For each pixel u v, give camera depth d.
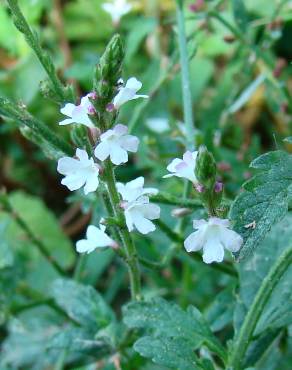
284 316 0.07
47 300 0.10
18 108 0.06
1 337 0.11
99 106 0.06
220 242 0.05
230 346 0.06
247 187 0.05
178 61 0.09
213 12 0.10
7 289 0.10
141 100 0.11
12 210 0.09
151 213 0.06
